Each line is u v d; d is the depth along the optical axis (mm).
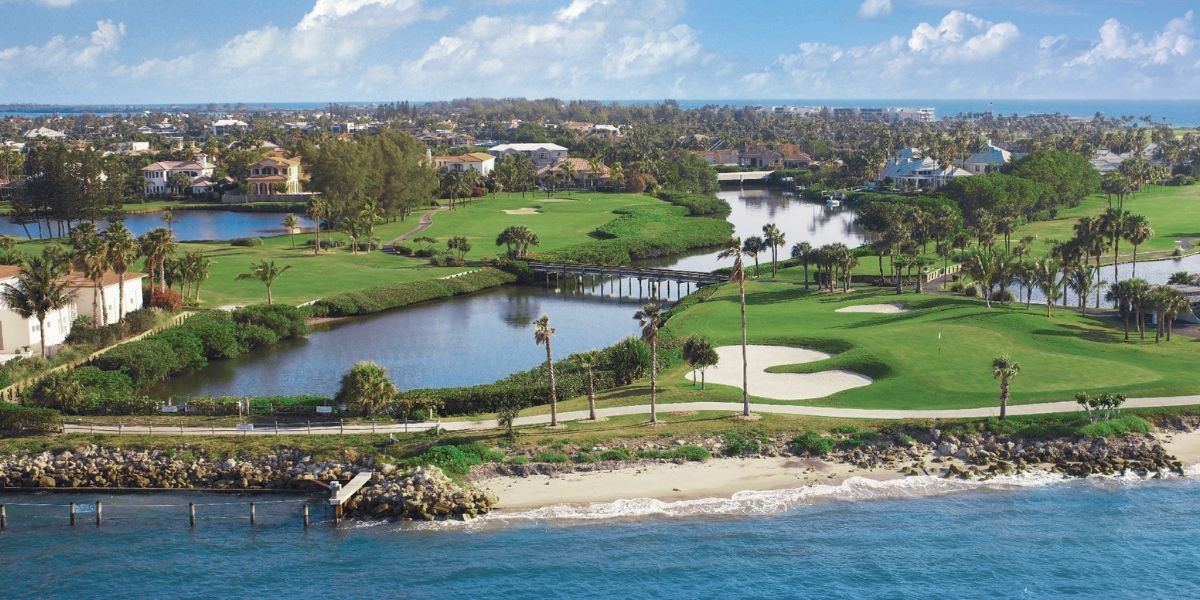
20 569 66125
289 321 129875
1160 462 78500
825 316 128750
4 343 110062
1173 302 107188
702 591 63250
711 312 133125
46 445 80812
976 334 111062
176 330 116438
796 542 68812
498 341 127062
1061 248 140750
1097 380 93625
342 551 67750
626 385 98188
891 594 62875
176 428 84750
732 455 80125
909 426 82875
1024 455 79938
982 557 67000
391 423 85500
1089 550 67562
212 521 71875
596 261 190875
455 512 71938
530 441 80438
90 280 121125
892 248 162750
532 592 62906
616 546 68375
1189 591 63219
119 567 66188
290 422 86188
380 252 191500
